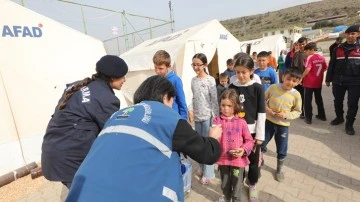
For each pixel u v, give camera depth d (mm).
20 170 4469
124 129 1469
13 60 4750
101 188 1284
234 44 9852
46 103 5145
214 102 3469
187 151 1499
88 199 1261
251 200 3076
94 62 6031
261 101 2785
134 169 1337
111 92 2242
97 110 2115
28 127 4887
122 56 10367
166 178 1410
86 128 2115
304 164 3994
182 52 7801
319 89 5906
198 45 8148
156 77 1792
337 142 4758
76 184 1344
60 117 2137
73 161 2143
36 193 3879
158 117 1495
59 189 3955
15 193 3912
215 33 8969
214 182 3682
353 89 4910
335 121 5691
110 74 2195
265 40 18703
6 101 4641
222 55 9156
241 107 2814
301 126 5824
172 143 1468
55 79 5309
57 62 5379
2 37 4625
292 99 3330
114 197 1265
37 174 4406
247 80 2795
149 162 1377
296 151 4488
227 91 2723
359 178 3508
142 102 1667
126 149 1385
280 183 3496
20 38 4855
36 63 5055
